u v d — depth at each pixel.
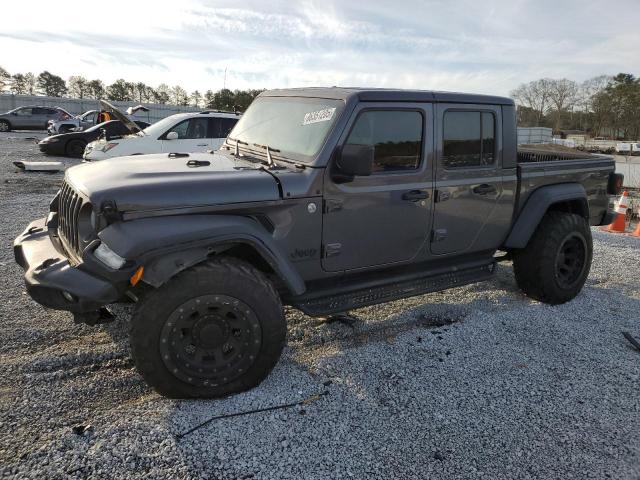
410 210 3.96
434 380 3.50
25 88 75.81
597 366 3.82
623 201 10.62
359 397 3.24
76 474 2.46
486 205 4.46
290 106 4.09
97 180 3.19
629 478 2.67
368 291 4.00
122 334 3.93
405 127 3.89
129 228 2.87
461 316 4.71
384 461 2.70
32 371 3.37
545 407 3.26
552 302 5.03
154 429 2.80
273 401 3.14
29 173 12.86
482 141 4.38
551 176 4.94
